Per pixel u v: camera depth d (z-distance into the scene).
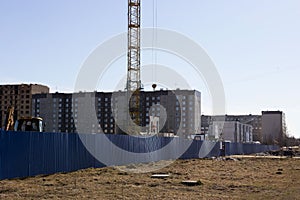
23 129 34.41
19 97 106.88
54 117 95.06
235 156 57.00
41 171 22.92
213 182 20.78
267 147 90.81
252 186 19.30
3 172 20.28
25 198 14.83
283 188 18.58
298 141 137.25
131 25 61.91
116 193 16.27
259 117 146.00
